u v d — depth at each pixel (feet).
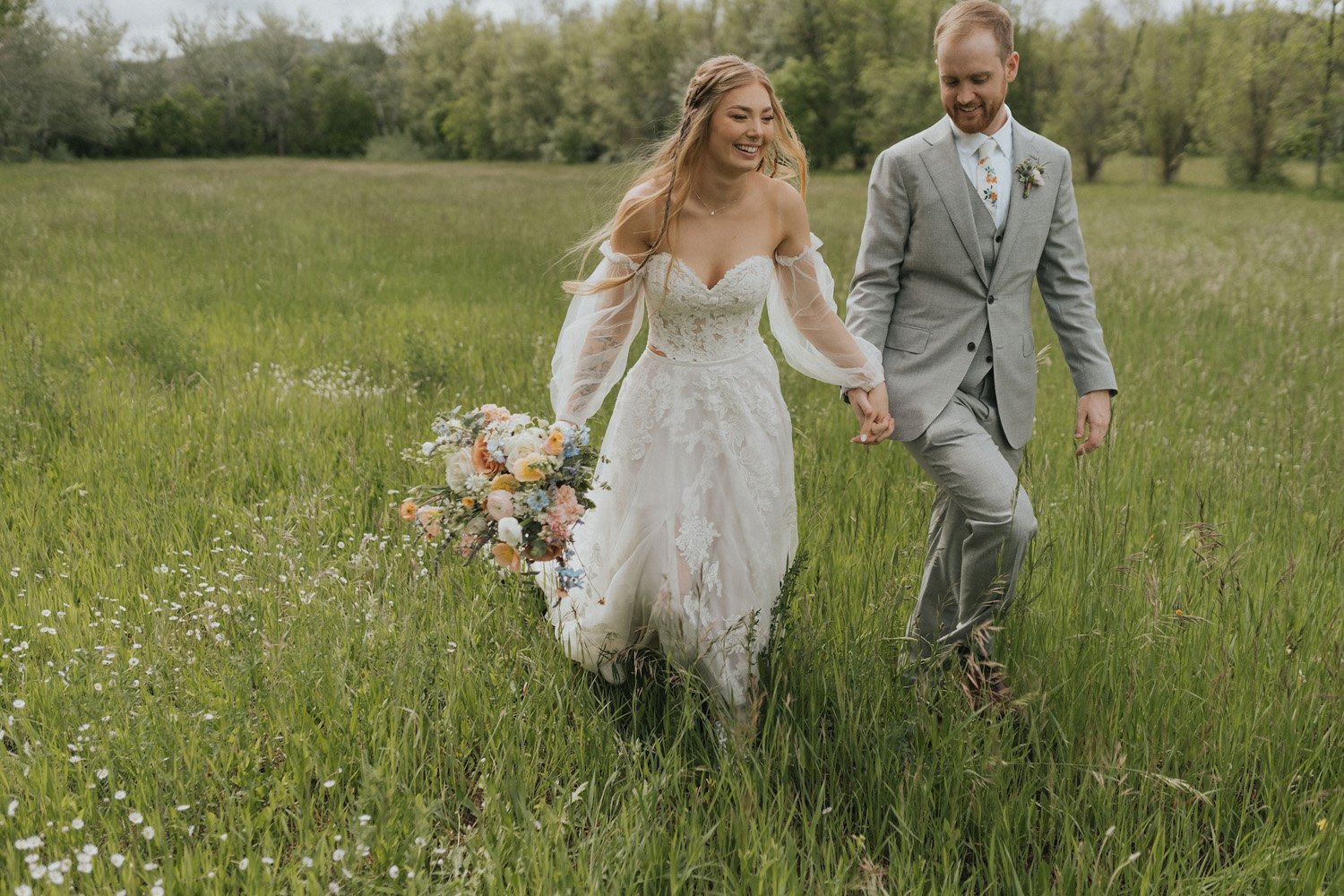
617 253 9.85
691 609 9.91
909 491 14.44
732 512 10.02
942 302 10.57
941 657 9.71
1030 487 14.37
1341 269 42.11
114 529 13.20
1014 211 10.33
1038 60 161.79
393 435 16.74
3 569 11.98
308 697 9.61
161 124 229.04
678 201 9.50
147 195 72.74
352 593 11.21
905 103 158.40
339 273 35.81
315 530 13.19
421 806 7.80
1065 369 23.32
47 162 179.83
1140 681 9.59
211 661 10.14
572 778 8.60
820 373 10.71
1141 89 151.02
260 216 57.06
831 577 11.94
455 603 11.57
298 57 264.31
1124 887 7.82
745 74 9.20
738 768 8.74
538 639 10.70
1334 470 15.74
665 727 9.43
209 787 8.28
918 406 10.45
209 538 13.25
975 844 8.29
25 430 16.55
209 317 27.25
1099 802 8.24
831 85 175.42
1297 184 132.87
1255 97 127.65
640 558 9.97
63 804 7.90
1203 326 27.91
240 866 7.34
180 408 18.54
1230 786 8.77
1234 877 7.66
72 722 8.96
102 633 10.73
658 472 10.00
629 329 10.34
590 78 212.23
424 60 274.16
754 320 10.12
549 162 219.61
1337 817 8.05
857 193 96.78
